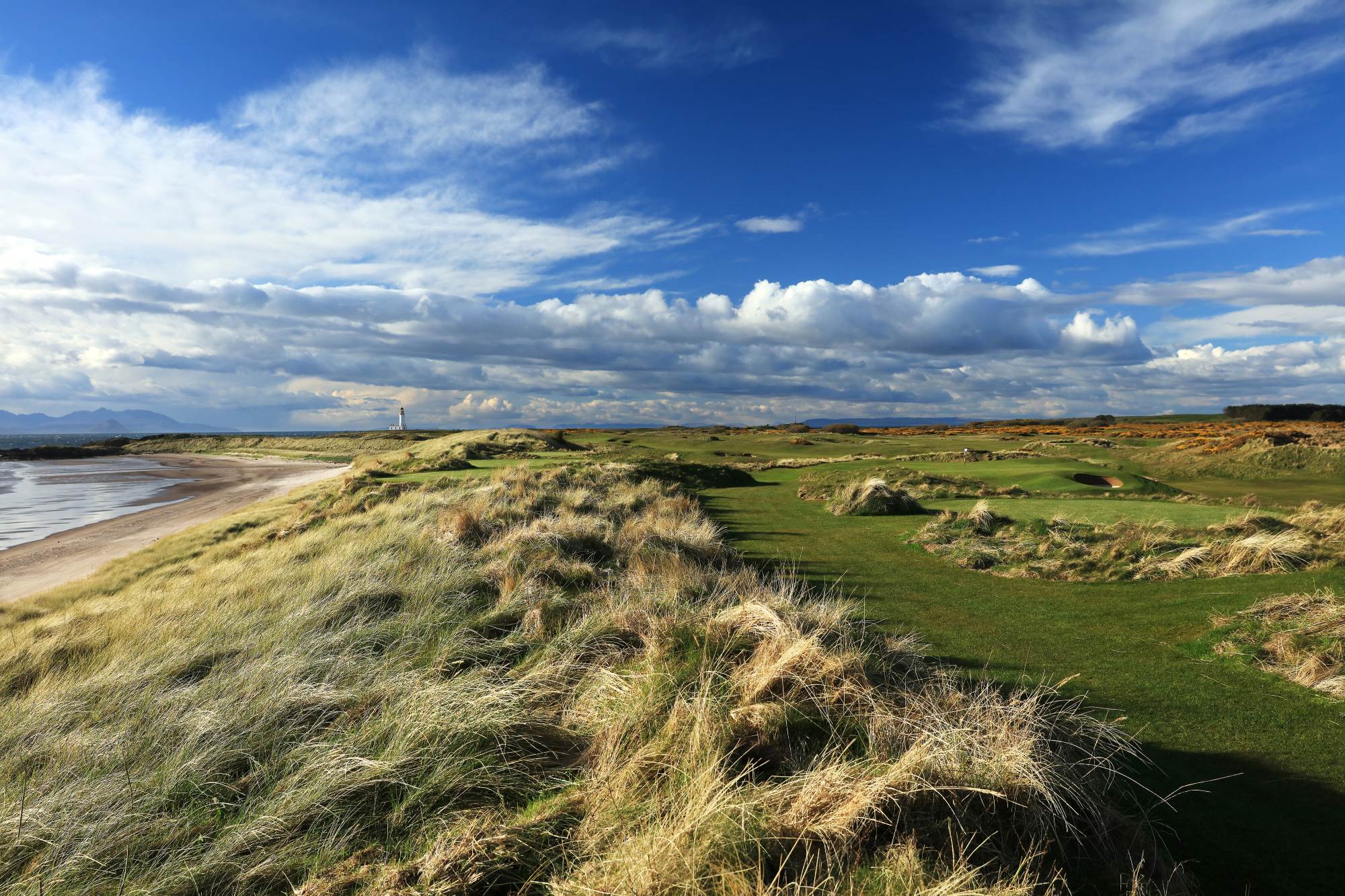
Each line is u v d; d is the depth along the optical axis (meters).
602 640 5.67
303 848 3.23
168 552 18.52
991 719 3.84
